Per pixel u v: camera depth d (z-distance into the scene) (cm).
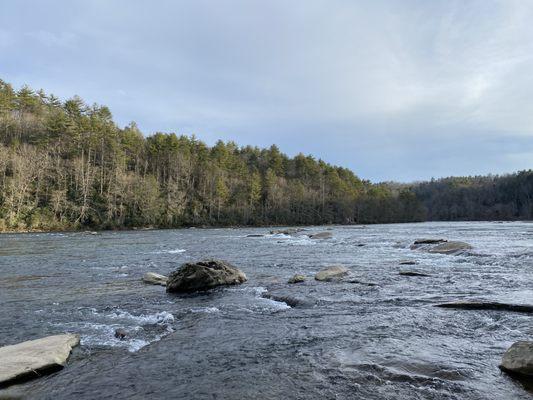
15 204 6669
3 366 707
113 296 1423
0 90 10225
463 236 4134
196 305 1270
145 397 614
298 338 895
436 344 821
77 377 702
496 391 597
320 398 588
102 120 10712
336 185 13300
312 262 2292
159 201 8825
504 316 1018
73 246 3581
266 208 11281
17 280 1766
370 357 749
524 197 14662
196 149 12456
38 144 8375
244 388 635
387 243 3450
